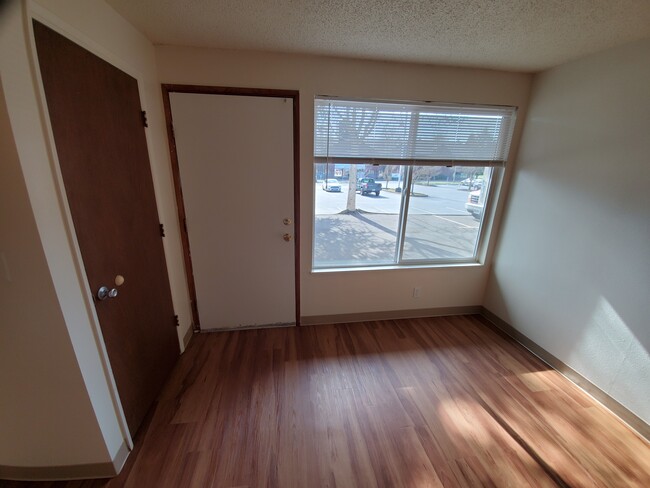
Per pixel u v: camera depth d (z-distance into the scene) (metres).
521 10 1.34
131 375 1.43
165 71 1.82
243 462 1.33
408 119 2.16
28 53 0.88
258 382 1.85
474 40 1.66
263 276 2.34
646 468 1.35
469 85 2.13
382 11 1.37
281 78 1.93
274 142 2.04
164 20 1.48
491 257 2.64
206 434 1.47
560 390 1.83
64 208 1.01
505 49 1.76
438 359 2.12
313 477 1.27
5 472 1.21
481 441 1.46
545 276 2.10
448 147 2.27
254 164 2.06
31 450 1.18
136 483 1.24
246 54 1.86
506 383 1.88
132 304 1.46
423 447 1.42
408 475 1.29
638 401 1.54
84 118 1.14
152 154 1.72
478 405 1.70
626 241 1.58
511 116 2.28
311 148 2.09
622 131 1.58
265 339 2.32
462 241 2.64
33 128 0.90
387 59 1.97
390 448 1.42
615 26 1.42
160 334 1.77
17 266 0.93
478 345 2.30
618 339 1.63
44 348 1.03
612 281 1.65
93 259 1.16
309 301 2.48
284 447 1.41
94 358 1.15
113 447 1.26
